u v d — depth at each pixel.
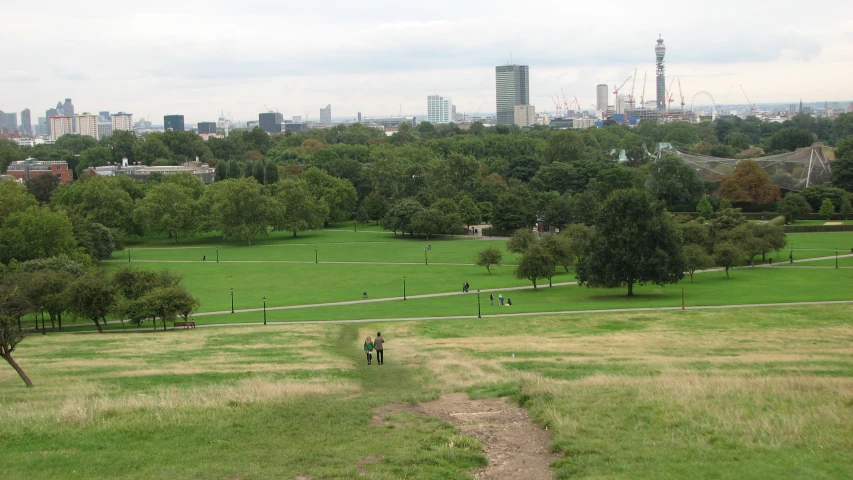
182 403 33.91
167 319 81.25
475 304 93.69
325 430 28.86
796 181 190.12
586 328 73.50
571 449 25.38
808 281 102.81
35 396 39.94
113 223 169.88
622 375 43.12
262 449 26.25
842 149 196.75
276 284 116.69
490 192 197.75
